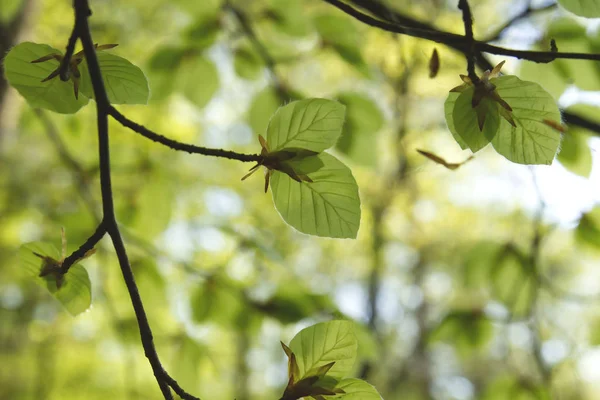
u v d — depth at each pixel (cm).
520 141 91
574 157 115
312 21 135
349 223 92
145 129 90
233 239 165
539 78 111
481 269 150
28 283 380
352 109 129
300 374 90
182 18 282
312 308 137
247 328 138
